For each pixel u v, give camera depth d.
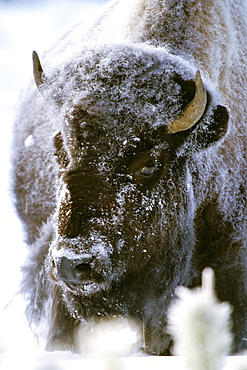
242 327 15.35
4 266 19.45
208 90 13.76
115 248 12.70
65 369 7.27
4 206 23.78
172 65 13.80
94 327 13.98
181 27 16.41
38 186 21.50
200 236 15.96
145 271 13.73
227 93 16.52
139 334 14.34
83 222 12.25
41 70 14.38
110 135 12.60
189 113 13.12
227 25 17.17
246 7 19.11
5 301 16.86
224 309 4.74
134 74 13.12
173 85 13.30
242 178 16.66
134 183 12.91
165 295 14.59
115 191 12.62
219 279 15.84
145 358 8.46
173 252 14.30
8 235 22.08
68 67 13.81
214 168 15.82
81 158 12.62
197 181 15.12
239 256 16.23
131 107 12.78
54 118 13.98
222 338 4.70
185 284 15.27
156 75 13.28
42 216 21.14
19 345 14.20
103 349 5.73
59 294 15.10
